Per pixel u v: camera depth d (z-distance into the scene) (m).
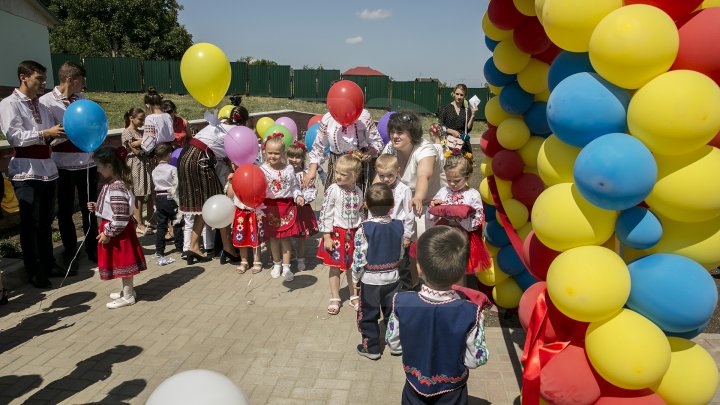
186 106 23.34
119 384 3.42
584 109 1.98
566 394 2.12
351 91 4.93
